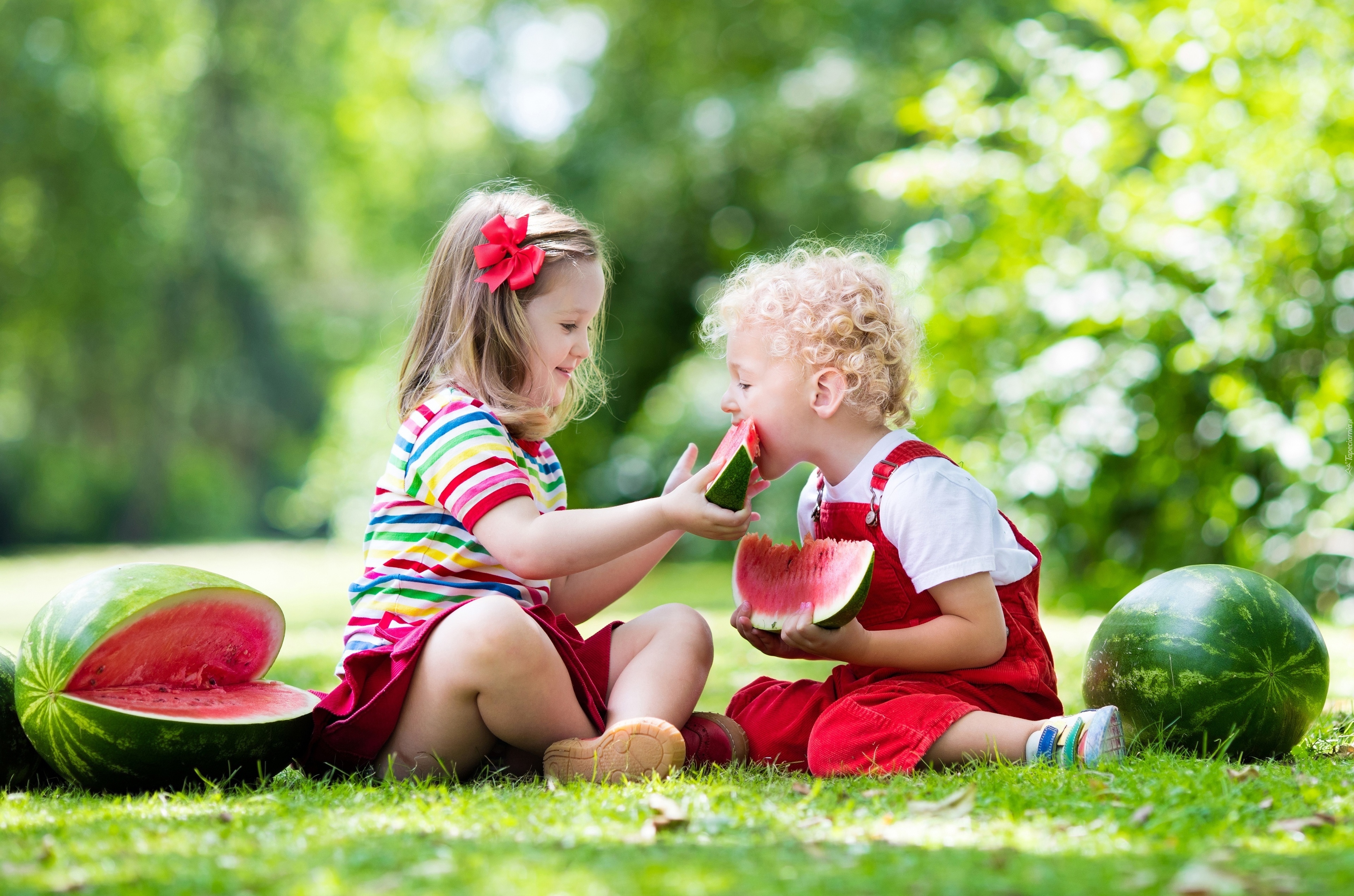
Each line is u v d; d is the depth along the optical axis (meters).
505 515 3.72
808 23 20.95
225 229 28.16
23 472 37.59
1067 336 10.86
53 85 24.80
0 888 2.29
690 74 21.67
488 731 3.67
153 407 30.80
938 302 11.33
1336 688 5.55
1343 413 9.75
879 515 3.92
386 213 26.02
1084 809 2.87
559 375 4.27
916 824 2.76
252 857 2.50
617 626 4.00
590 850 2.50
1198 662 3.93
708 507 3.60
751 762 3.98
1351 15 9.94
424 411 3.98
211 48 26.81
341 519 28.52
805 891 2.17
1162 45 10.59
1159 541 11.31
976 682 3.85
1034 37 11.89
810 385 3.96
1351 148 9.94
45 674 3.41
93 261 26.27
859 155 19.17
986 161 11.55
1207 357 10.35
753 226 21.27
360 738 3.66
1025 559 4.03
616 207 20.66
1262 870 2.29
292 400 34.03
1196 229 10.46
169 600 3.54
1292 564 10.27
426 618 3.78
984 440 11.26
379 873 2.34
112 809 3.12
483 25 23.75
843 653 3.70
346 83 26.62
